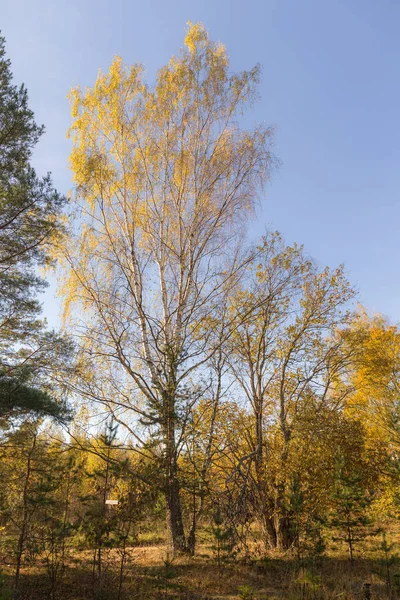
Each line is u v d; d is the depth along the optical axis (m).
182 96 16.02
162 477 11.22
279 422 14.82
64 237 13.01
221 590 9.97
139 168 15.73
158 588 9.52
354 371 18.45
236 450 14.27
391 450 14.98
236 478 13.25
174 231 15.68
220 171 15.67
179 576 10.77
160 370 13.28
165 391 12.69
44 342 12.52
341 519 11.64
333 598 9.06
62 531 9.59
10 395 9.67
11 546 10.46
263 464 14.23
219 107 16.02
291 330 15.37
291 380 15.38
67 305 14.82
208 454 13.05
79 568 10.80
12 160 12.05
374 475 14.05
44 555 11.40
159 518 12.71
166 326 14.66
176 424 12.34
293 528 12.15
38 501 9.56
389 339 20.38
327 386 16.20
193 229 15.39
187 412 12.29
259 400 15.12
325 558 12.05
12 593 8.70
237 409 14.55
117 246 15.33
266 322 15.37
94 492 10.44
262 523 14.07
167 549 12.87
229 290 15.15
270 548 13.52
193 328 14.34
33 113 12.09
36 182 11.55
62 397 12.55
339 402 16.05
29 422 10.84
